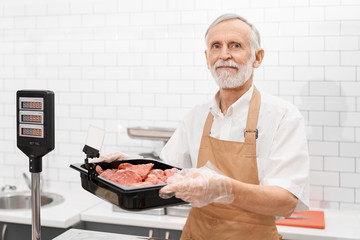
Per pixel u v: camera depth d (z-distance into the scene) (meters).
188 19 2.53
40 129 1.10
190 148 1.59
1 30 2.87
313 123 2.37
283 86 2.40
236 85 1.37
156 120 2.63
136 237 1.36
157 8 2.58
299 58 2.37
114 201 1.08
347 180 2.34
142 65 2.63
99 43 2.70
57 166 2.82
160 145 2.62
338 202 2.36
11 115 2.89
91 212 2.22
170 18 2.56
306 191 1.28
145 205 1.04
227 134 1.47
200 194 1.01
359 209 2.33
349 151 2.33
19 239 2.20
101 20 2.69
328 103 2.34
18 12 2.84
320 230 1.95
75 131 2.78
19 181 2.89
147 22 2.61
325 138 2.36
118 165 1.46
